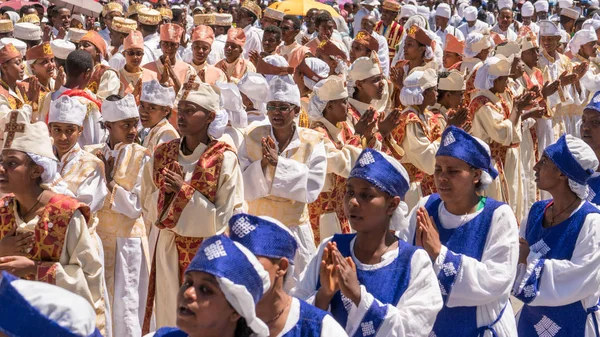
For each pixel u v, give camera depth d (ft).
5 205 14.65
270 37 35.35
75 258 14.48
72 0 45.29
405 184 12.56
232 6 58.44
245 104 24.04
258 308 10.53
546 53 39.68
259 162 19.02
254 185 19.04
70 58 24.11
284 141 19.60
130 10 39.63
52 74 27.55
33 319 7.31
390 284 12.25
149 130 22.11
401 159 24.66
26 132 14.26
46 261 14.39
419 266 12.30
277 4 53.78
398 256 12.42
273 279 10.53
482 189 14.48
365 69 24.03
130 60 28.66
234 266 8.87
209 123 17.52
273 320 10.57
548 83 34.22
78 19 43.21
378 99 24.76
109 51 34.53
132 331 18.79
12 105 25.68
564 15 54.08
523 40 34.88
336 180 21.43
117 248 18.70
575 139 15.40
